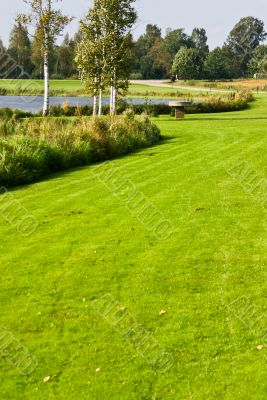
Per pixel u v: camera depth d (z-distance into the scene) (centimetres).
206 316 620
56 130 1739
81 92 6312
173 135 2231
